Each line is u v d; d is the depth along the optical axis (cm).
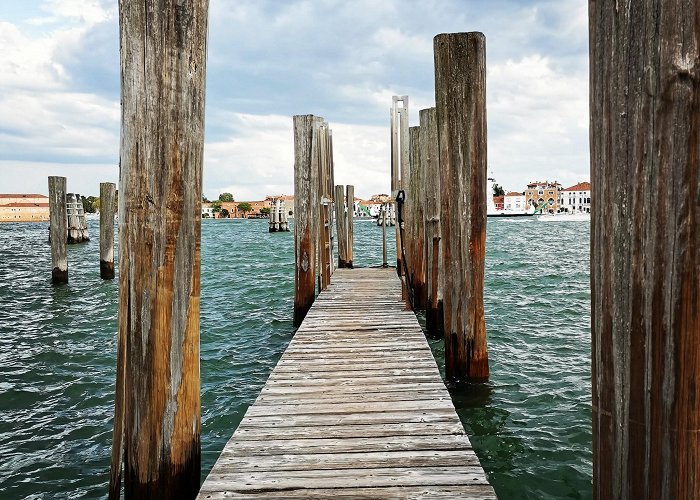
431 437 367
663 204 158
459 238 568
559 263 2106
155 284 304
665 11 154
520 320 1013
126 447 311
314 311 822
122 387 310
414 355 572
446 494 294
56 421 548
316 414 412
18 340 889
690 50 152
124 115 299
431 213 861
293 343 629
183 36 298
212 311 1152
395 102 1094
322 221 1073
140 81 296
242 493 298
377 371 519
